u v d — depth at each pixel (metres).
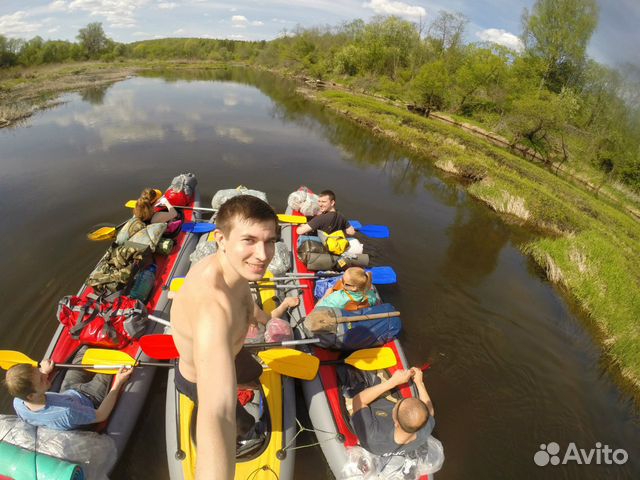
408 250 7.48
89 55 56.62
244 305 1.74
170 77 36.59
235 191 7.22
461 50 33.84
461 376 4.68
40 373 2.83
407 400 2.96
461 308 5.91
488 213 10.00
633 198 14.75
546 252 7.63
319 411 3.67
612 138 15.72
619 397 4.71
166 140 13.15
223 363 1.17
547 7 23.47
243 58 73.06
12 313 4.86
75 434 3.01
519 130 19.84
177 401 3.45
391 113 22.25
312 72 45.06
